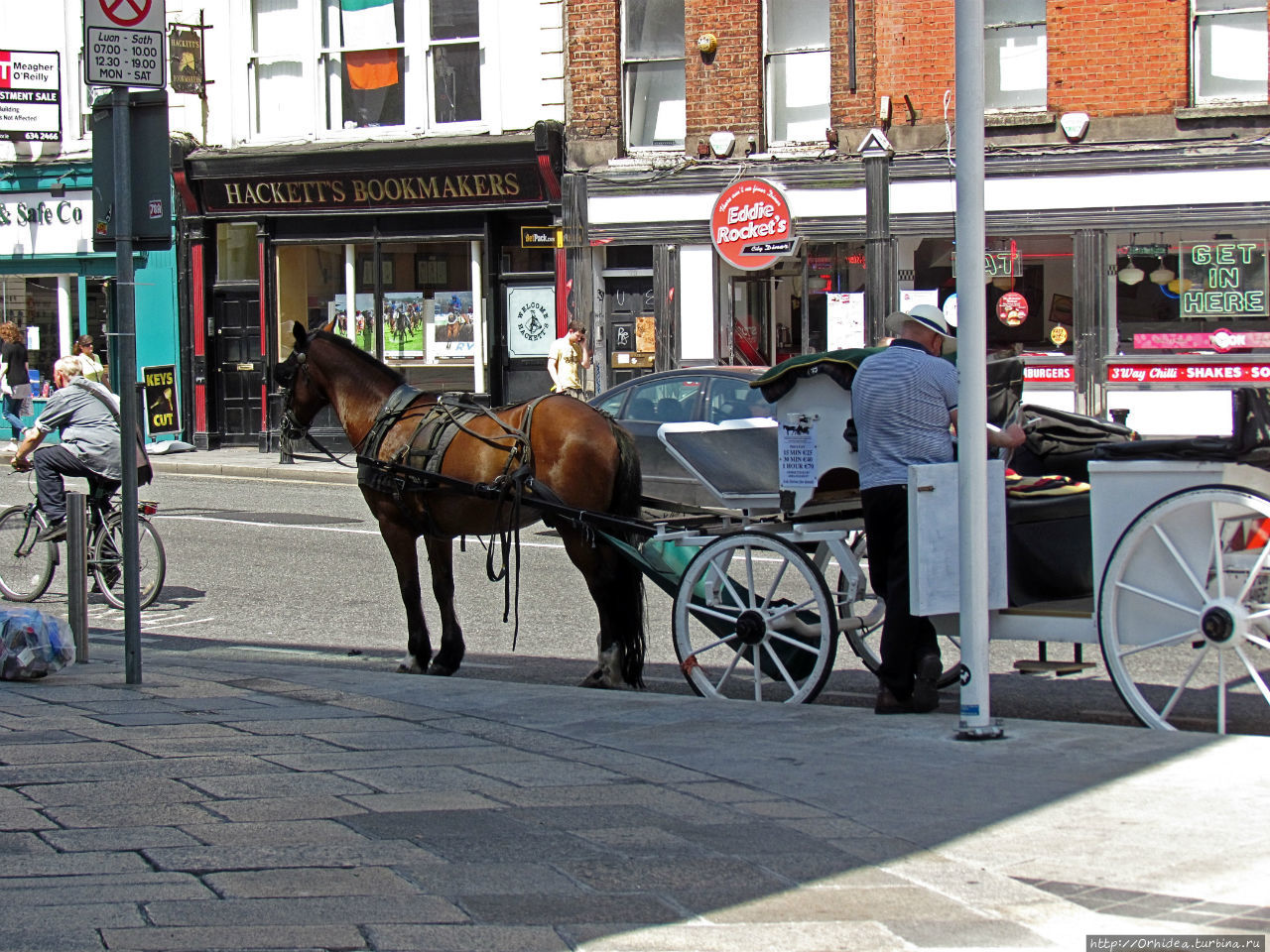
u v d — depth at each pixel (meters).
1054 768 6.08
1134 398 19.44
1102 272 19.42
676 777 5.98
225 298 24.42
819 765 6.19
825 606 7.59
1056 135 19.61
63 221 25.52
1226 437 6.57
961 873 4.85
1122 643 6.82
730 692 8.59
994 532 6.96
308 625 10.93
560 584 12.44
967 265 6.56
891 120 20.33
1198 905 4.56
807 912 4.48
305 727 6.91
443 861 4.88
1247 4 18.94
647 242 21.72
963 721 6.64
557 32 22.17
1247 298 18.92
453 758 6.30
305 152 22.97
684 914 4.45
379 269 23.42
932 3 20.02
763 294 21.34
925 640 7.33
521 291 22.86
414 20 23.06
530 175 22.16
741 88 21.27
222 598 12.02
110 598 11.77
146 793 5.67
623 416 13.36
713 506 12.68
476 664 9.45
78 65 25.53
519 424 8.41
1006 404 8.20
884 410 7.29
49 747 6.45
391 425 8.93
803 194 20.72
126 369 8.23
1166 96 19.08
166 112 8.17
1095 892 4.69
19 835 5.12
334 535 15.15
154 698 7.66
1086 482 7.95
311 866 4.82
